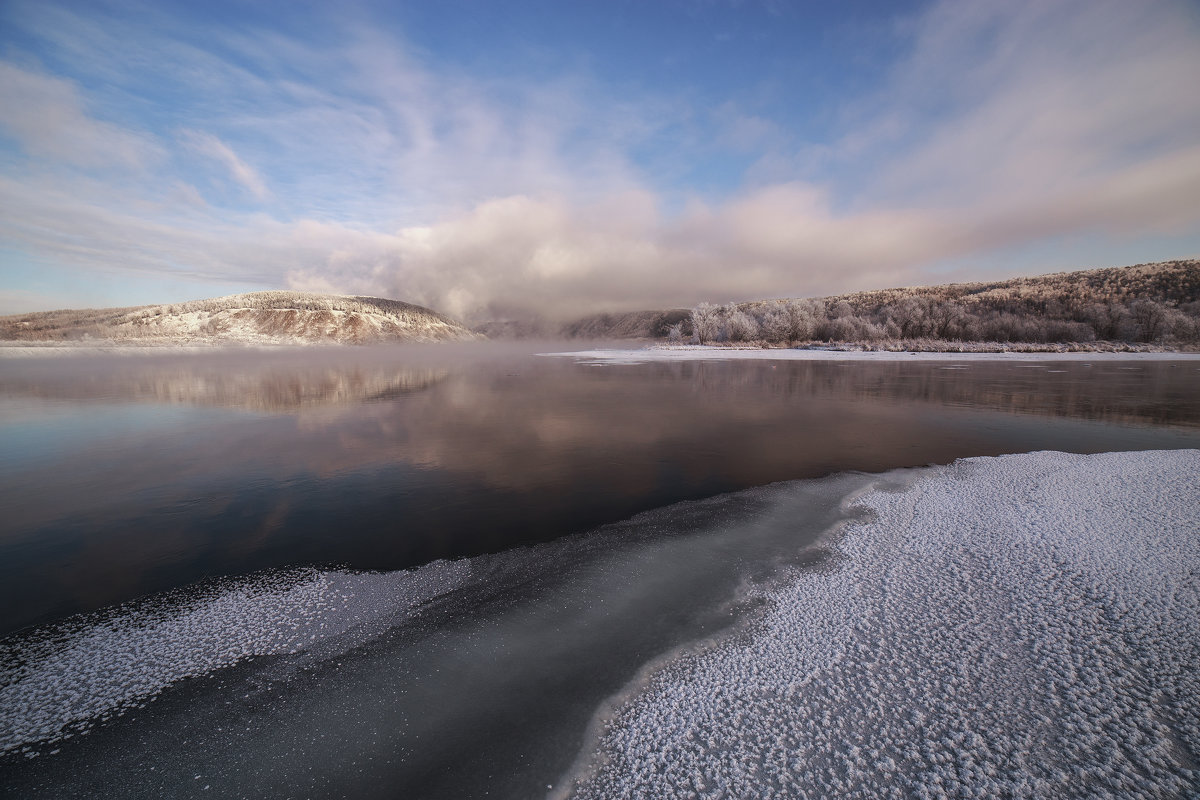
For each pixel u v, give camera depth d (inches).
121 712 146.6
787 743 131.1
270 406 789.2
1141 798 113.7
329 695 151.1
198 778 123.3
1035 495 316.2
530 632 181.5
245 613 198.8
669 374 1298.0
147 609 202.8
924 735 132.6
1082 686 149.0
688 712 141.9
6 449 498.3
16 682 159.5
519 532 277.7
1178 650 164.2
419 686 154.3
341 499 338.0
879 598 199.5
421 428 585.9
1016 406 711.7
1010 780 119.0
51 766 127.6
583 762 126.3
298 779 122.3
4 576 233.0
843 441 496.7
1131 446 464.4
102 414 723.4
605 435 534.9
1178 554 229.5
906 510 297.9
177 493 354.9
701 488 351.3
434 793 117.7
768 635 176.9
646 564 234.4
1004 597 198.2
